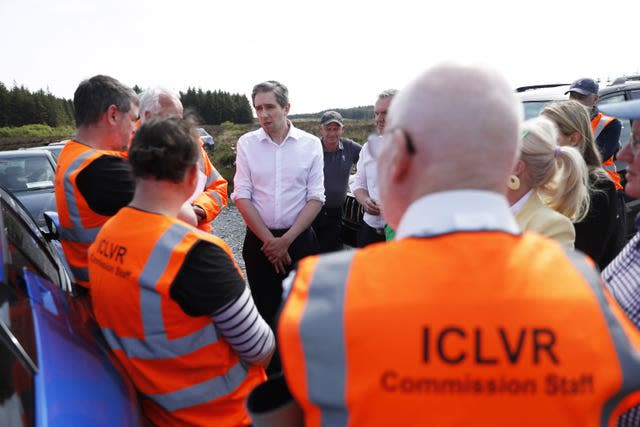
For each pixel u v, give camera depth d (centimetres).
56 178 183
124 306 134
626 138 460
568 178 182
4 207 193
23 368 113
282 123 299
